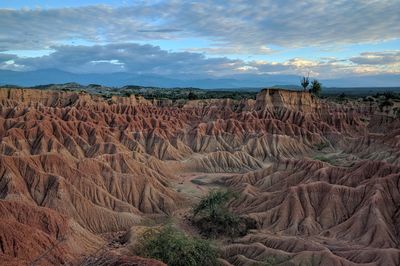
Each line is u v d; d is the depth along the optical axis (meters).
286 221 70.06
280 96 169.00
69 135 120.88
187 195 91.69
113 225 72.25
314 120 167.25
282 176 87.88
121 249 56.53
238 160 124.38
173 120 162.00
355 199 70.50
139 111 170.75
